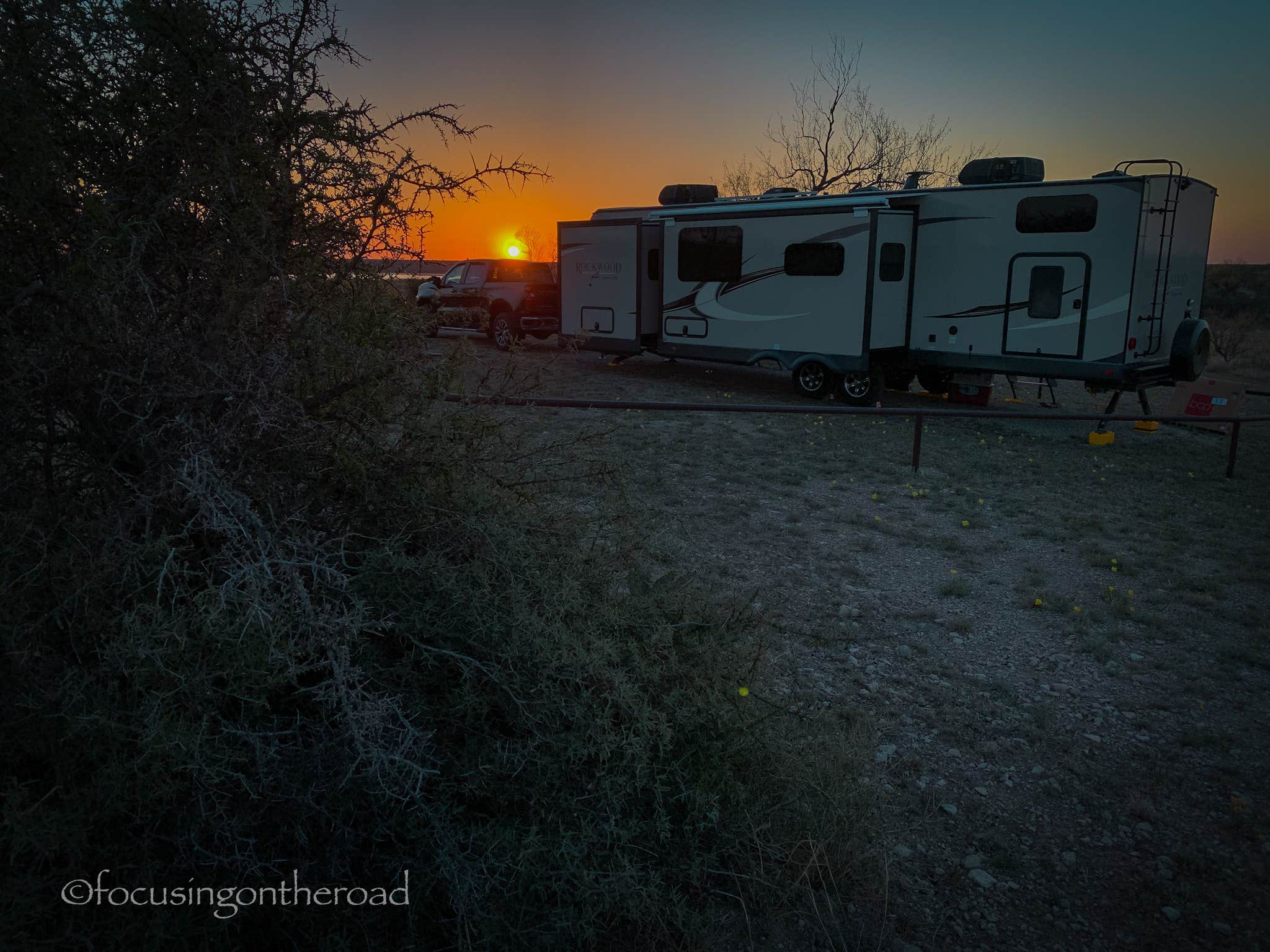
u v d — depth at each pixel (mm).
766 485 8203
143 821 1829
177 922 1792
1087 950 2695
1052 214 11008
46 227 2076
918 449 8820
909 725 4008
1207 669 4773
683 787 2486
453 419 2602
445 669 2273
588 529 2982
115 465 2234
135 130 2188
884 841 3039
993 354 11867
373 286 2480
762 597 5336
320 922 2006
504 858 2098
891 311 12281
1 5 1961
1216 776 3709
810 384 13141
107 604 1943
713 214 13547
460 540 2465
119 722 1790
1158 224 10719
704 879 2594
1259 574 6316
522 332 16766
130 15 2107
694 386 14305
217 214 2168
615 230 14781
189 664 1867
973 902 2873
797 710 3262
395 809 2061
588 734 2287
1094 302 10859
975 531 7188
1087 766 3748
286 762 1958
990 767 3711
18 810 1641
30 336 2098
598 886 2178
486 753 2207
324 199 2305
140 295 2084
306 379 2361
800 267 12586
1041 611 5500
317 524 2355
